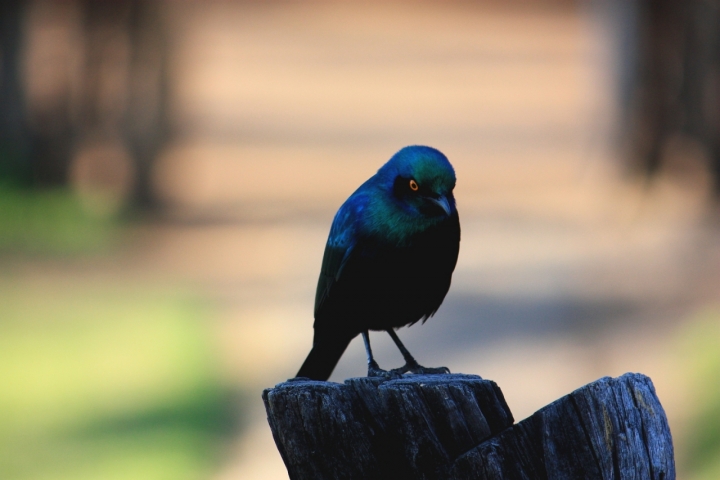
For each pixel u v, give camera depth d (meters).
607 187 28.95
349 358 13.93
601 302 16.12
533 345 13.65
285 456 3.88
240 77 51.25
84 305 16.36
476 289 17.75
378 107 45.59
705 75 27.34
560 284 17.91
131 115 27.48
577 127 40.78
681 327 13.73
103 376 12.52
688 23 27.64
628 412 3.78
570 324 14.84
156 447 10.27
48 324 15.24
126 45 27.55
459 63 55.78
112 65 27.42
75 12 27.00
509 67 54.62
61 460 9.91
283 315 15.95
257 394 12.17
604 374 12.16
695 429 10.28
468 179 31.25
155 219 25.64
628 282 17.53
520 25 64.94
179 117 28.62
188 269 19.69
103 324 15.03
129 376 12.54
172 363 13.13
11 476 9.62
